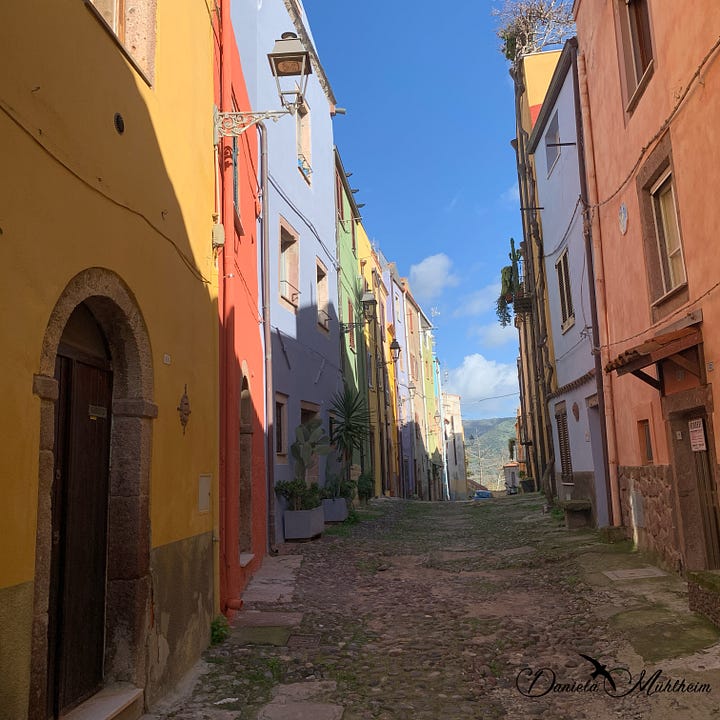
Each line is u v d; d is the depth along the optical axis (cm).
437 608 751
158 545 486
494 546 1202
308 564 994
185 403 562
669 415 789
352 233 2320
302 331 1442
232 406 737
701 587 587
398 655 584
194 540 575
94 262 405
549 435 1688
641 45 897
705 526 760
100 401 456
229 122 752
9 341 311
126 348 470
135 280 466
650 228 856
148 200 500
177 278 560
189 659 542
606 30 983
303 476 1305
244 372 919
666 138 766
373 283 2805
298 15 1472
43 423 339
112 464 462
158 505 489
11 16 328
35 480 327
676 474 777
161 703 468
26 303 328
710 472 750
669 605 654
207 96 707
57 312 363
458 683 514
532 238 1753
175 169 570
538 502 1972
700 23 655
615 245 1008
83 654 421
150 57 526
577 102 1162
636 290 921
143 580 458
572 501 1268
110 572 452
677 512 771
